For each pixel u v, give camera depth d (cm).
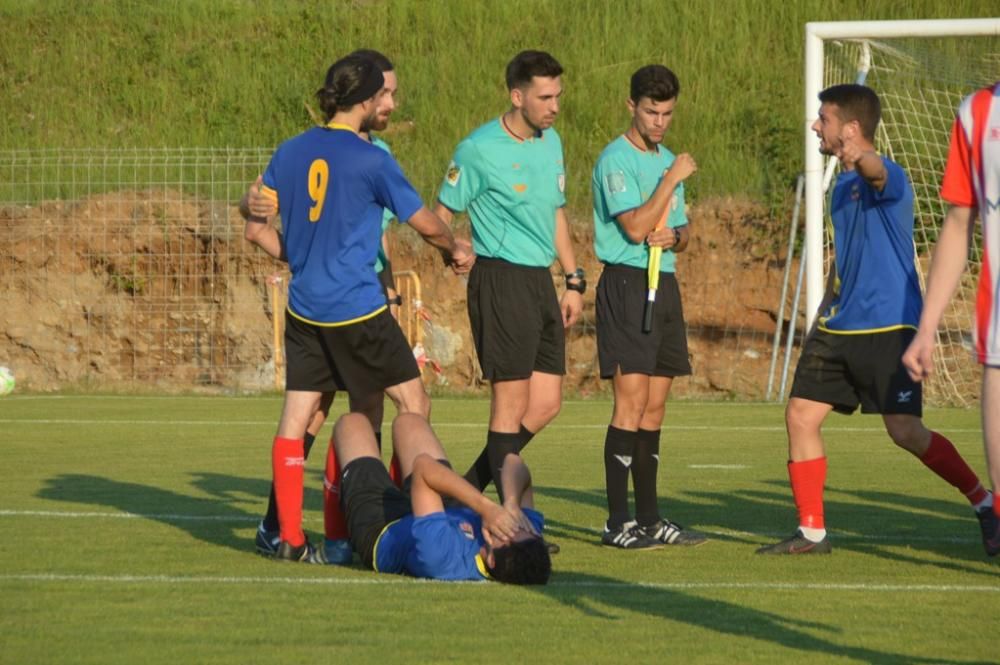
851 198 2267
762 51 7744
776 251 6506
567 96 7612
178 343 6850
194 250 6950
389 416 5178
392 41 8275
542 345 2505
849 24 4797
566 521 2720
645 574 2062
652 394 2456
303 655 1499
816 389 2273
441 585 1925
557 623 1673
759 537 2492
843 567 2138
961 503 2944
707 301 6456
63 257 6969
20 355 6875
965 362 5831
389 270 2570
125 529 2509
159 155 7544
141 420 5012
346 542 2142
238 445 4153
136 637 1584
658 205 2381
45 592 1864
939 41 5809
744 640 1584
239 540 2386
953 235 1358
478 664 1461
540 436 4456
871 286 2234
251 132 7744
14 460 3744
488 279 2431
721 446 4100
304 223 2120
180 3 8844
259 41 8431
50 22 8756
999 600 1850
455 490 1941
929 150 6194
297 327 2153
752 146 7100
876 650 1539
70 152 7600
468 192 2423
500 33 8206
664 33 7988
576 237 6762
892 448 4078
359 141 2130
